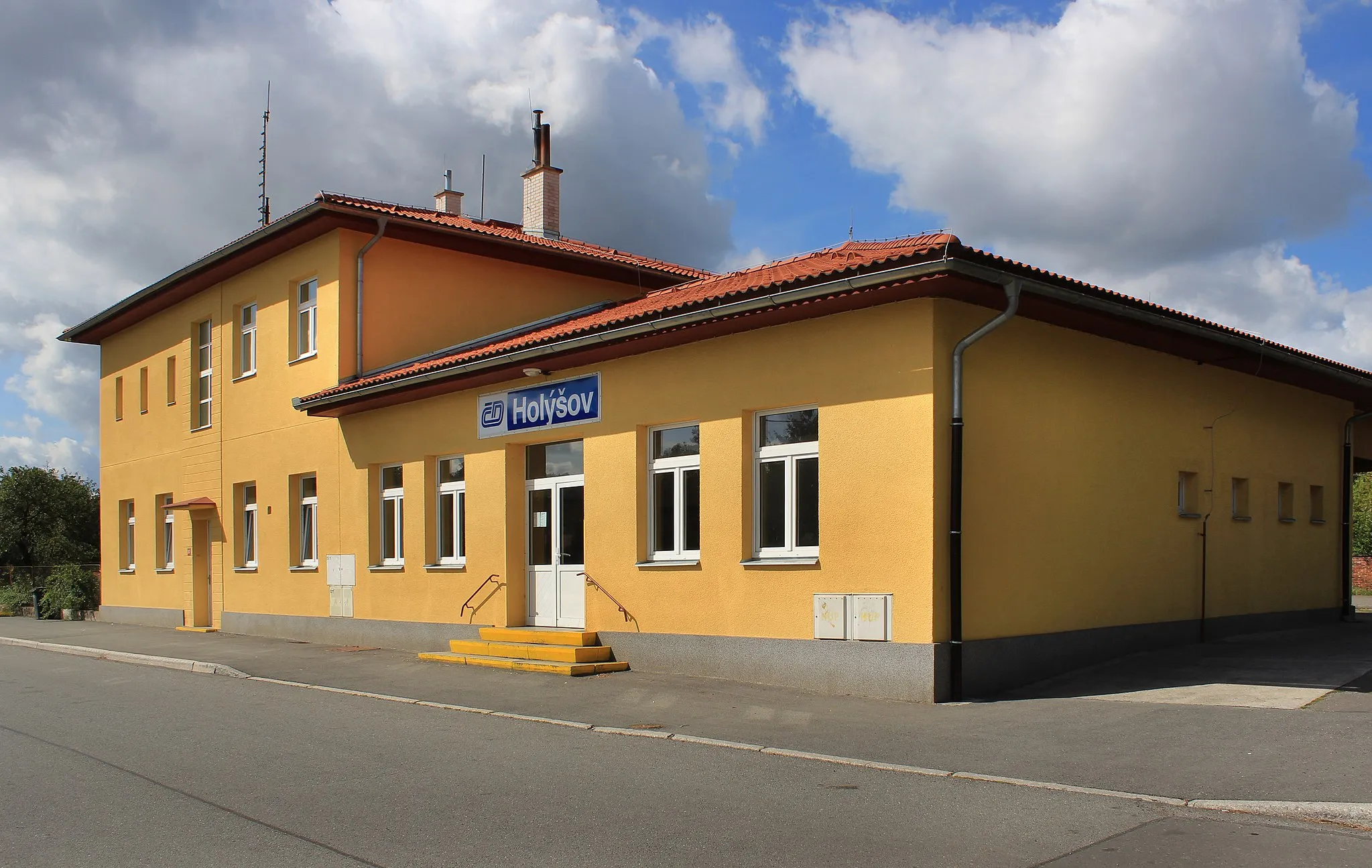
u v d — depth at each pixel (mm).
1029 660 11492
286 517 20375
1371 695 9844
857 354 11312
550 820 6668
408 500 17469
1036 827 6312
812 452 11938
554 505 15344
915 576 10703
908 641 10727
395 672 14711
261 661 16453
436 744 9398
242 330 22531
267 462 21078
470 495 16234
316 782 7902
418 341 19844
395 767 8383
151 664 17328
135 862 5914
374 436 18219
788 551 12109
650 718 10398
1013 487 11523
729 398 12508
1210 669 11938
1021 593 11516
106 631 24500
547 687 12586
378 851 6043
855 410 11289
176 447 24844
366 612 18219
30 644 21672
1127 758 7891
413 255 19938
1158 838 6043
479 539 16031
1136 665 12367
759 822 6555
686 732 9625
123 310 26016
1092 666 12328
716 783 7664
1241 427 15906
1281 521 16828
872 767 8039
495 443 15797
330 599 19094
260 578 21266
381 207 19453
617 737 9617
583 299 22719
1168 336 13070
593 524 14180
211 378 23281
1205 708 9578
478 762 8555
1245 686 10633
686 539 13234
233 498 22234
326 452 19312
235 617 22031
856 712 10219
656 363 13430
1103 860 5676
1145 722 9117
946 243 9945
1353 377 16734
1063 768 7703
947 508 10727
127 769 8492
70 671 16453
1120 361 13344
